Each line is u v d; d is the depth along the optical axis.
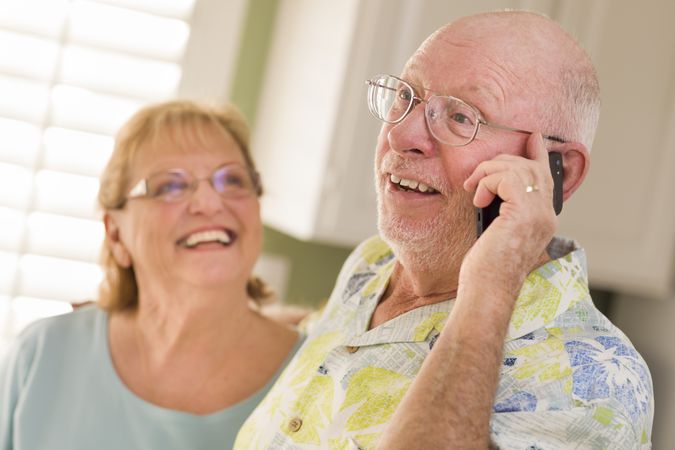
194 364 1.72
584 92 1.09
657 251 2.22
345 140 2.13
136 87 2.46
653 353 2.33
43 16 2.40
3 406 1.78
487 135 1.05
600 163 2.20
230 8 2.52
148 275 1.70
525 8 2.16
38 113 2.40
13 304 2.40
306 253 2.62
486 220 1.05
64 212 2.42
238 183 1.70
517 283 1.00
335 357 1.17
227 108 1.79
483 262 1.00
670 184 2.20
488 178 1.02
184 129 1.71
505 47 1.06
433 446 0.94
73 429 1.72
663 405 2.24
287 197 2.34
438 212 1.09
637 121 2.20
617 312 2.55
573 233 2.20
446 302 1.12
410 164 1.08
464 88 1.06
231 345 1.72
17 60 2.38
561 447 0.96
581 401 0.99
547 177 1.03
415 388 0.98
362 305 1.25
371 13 2.11
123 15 2.45
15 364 1.79
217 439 1.68
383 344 1.14
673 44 2.19
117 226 1.78
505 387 1.01
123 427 1.70
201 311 1.68
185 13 2.49
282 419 1.18
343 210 2.16
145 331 1.75
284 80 2.48
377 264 1.34
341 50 2.13
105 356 1.76
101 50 2.43
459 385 0.96
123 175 1.72
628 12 2.18
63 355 1.78
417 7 2.12
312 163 2.20
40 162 2.40
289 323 1.97
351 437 1.08
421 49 1.11
